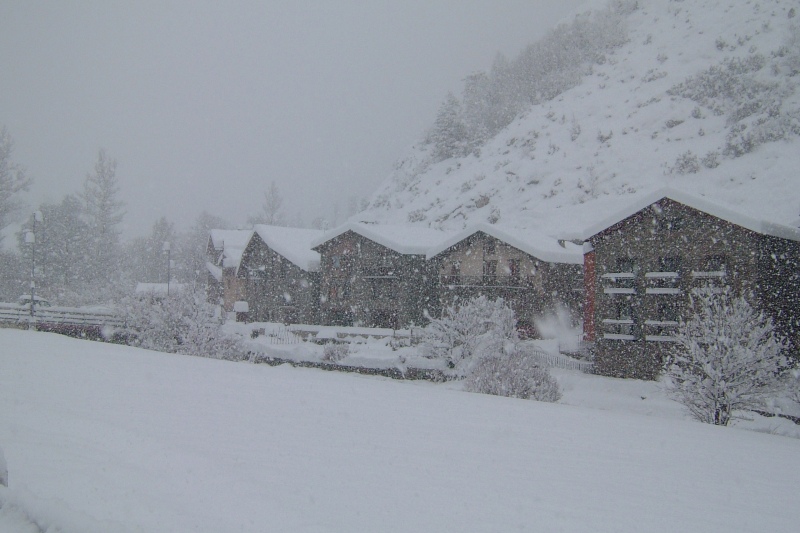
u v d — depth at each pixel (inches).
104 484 194.7
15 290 2583.7
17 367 482.0
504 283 1534.2
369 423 329.1
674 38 3464.6
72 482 194.5
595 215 2201.0
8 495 170.9
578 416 426.9
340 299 1846.7
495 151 3371.1
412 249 1676.9
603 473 252.1
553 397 800.9
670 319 1119.0
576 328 1561.3
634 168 2463.1
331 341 1533.0
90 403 340.5
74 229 2753.4
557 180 2645.2
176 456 234.8
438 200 3147.1
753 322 759.1
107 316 1519.4
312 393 434.9
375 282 1772.9
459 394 515.2
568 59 3914.9
